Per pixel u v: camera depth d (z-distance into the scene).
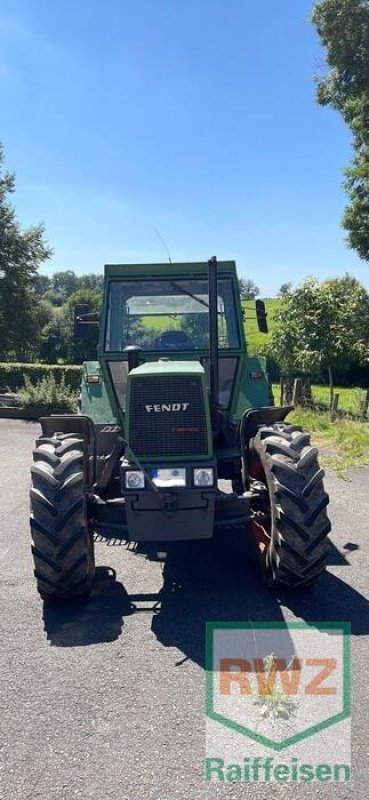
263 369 6.07
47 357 40.94
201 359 5.71
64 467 4.41
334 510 6.70
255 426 5.15
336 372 23.48
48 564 4.26
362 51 17.97
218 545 5.78
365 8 17.66
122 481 4.38
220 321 5.78
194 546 5.77
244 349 5.73
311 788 2.68
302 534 4.23
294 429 4.74
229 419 5.68
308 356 15.15
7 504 7.29
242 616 4.25
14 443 11.98
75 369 20.39
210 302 4.86
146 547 5.78
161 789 2.68
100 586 4.87
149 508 4.38
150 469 4.37
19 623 4.25
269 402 6.20
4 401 18.44
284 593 4.61
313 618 4.19
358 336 15.09
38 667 3.67
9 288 22.20
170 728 3.08
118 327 5.79
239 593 4.64
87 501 4.59
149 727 3.09
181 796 2.64
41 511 4.30
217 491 4.57
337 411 13.34
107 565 5.32
